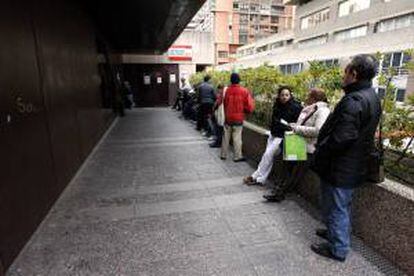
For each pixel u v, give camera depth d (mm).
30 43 3359
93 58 7379
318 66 4547
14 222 2732
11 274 2516
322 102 3416
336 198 2615
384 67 3238
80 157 5359
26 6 3318
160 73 16578
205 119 8109
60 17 4637
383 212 2701
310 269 2590
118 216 3521
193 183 4609
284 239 3049
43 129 3590
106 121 8945
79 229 3223
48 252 2814
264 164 4406
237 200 3980
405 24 22359
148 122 10961
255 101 6617
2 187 2566
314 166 2748
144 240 3020
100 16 8133
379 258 2723
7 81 2758
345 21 28938
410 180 3025
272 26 90500
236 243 2979
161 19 9148
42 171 3465
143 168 5363
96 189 4359
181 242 2990
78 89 5480
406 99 3076
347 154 2479
